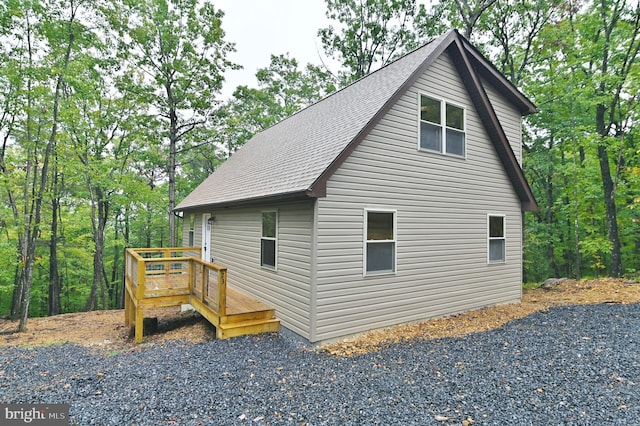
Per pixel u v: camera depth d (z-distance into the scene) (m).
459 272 7.42
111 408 3.36
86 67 9.55
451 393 3.60
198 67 14.30
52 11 8.20
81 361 5.20
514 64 15.32
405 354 4.96
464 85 7.63
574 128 12.05
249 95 20.98
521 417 3.08
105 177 14.11
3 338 7.38
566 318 6.65
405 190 6.50
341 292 5.66
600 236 13.29
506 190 8.49
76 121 9.98
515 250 8.66
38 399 3.61
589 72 13.01
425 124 6.91
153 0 13.27
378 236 6.15
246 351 5.17
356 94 7.86
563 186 15.16
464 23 14.00
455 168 7.38
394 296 6.34
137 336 6.44
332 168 5.25
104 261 18.61
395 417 3.12
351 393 3.64
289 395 3.62
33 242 8.47
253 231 7.48
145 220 17.80
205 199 9.86
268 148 10.14
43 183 8.55
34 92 7.96
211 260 10.07
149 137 14.53
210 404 3.43
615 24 11.69
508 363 4.44
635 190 12.45
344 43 19.89
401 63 7.54
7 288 11.80
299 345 5.45
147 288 7.07
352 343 5.53
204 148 20.53
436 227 7.02
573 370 4.12
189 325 7.71
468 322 6.72
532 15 13.58
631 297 8.06
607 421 2.97
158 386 3.90
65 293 18.12
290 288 5.97
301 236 5.69
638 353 4.61
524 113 10.04
